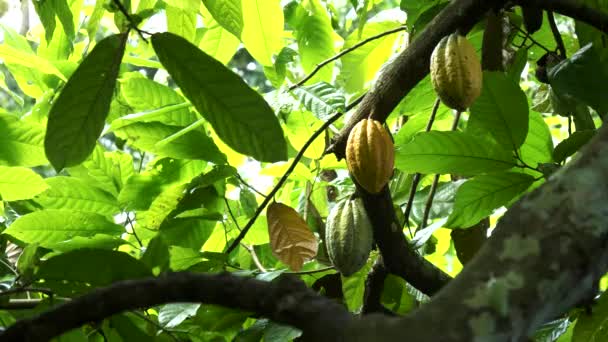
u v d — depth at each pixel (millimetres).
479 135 3395
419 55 3088
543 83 3857
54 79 4273
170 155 3807
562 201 2307
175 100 4066
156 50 2775
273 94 3721
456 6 3104
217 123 2822
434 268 3271
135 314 3207
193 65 2773
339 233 3154
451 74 3033
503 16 3516
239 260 4039
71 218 3652
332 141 3127
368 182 3014
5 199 3529
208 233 3770
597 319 3262
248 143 2826
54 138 2834
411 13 3818
